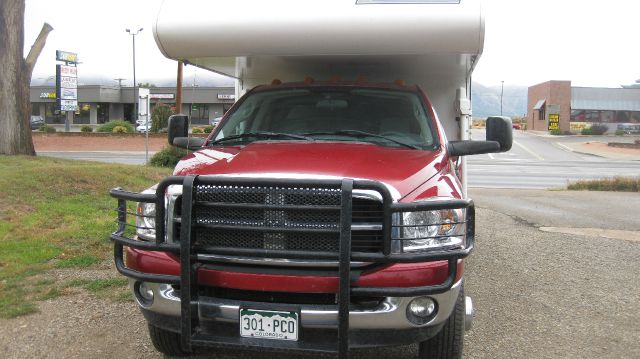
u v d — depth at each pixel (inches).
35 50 662.5
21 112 650.8
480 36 171.9
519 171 1152.2
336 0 179.3
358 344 127.7
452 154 177.9
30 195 390.0
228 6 185.9
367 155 151.9
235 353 169.8
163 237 131.9
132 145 1430.9
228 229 128.0
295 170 135.2
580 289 236.4
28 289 220.5
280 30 180.1
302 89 200.7
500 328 191.6
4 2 629.3
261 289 127.4
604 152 1729.8
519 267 270.7
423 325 129.5
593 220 409.7
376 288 124.0
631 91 3019.2
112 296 214.2
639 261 284.4
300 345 125.1
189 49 188.5
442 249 128.3
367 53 180.5
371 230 126.6
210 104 2815.0
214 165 144.1
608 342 180.4
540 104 2837.1
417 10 173.2
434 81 235.5
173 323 136.4
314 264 126.0
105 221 334.0
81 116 2928.2
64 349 169.9
